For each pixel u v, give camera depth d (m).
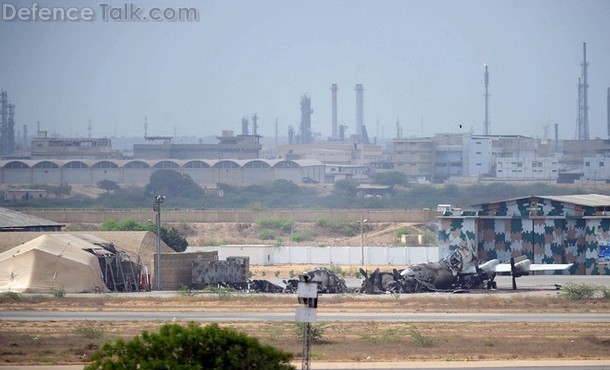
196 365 121.88
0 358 182.12
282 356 127.81
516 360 182.62
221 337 125.25
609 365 176.12
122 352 125.00
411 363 177.88
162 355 123.88
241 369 124.25
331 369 169.88
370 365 174.88
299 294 136.12
